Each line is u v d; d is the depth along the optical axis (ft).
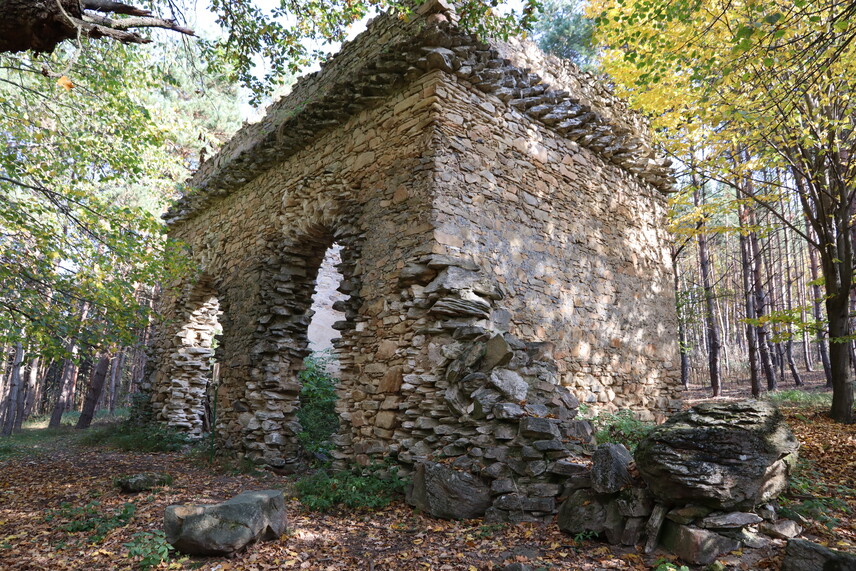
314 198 29.71
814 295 74.64
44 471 29.60
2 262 25.77
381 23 27.27
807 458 22.40
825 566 11.03
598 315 30.01
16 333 24.38
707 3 26.66
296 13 24.67
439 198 22.76
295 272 32.78
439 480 17.88
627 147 33.09
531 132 28.17
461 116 24.47
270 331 31.71
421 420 21.25
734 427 13.66
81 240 28.91
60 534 16.90
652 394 32.78
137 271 29.63
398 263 23.82
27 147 29.48
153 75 33.94
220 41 27.07
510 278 25.13
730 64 25.76
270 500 15.75
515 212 26.17
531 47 30.09
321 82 32.07
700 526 12.93
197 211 43.60
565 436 18.01
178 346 44.78
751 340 47.34
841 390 32.55
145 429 44.70
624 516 13.93
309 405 40.01
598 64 58.08
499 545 14.46
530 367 20.81
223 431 33.81
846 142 33.14
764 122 27.63
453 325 21.76
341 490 19.89
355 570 13.61
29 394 88.99
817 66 24.67
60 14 12.01
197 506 14.99
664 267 36.68
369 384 24.36
